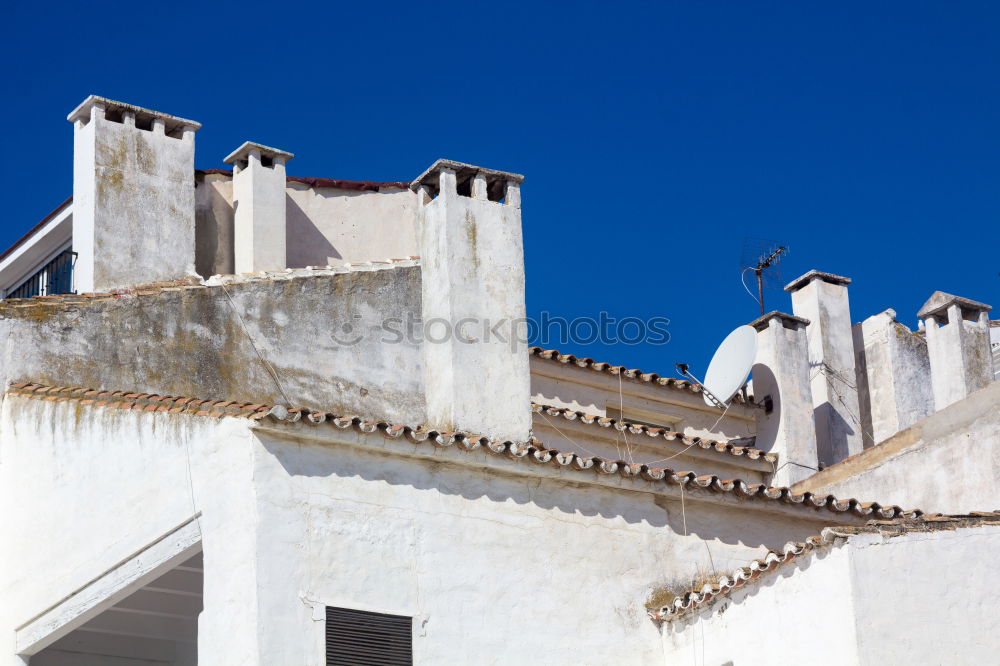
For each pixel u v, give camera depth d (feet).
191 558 55.77
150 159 71.97
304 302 68.59
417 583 52.95
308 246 77.77
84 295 64.08
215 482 51.96
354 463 53.11
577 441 69.67
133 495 54.24
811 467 75.20
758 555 60.29
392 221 80.53
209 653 50.11
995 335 92.79
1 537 57.57
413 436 53.72
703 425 77.10
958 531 51.72
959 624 50.31
